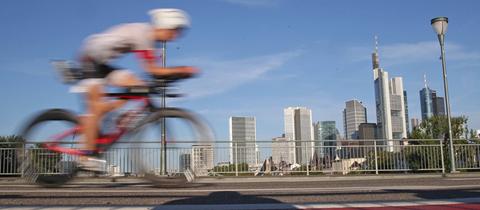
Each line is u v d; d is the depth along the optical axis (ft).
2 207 19.10
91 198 22.61
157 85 20.54
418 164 56.08
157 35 19.99
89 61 20.43
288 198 22.35
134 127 21.53
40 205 19.88
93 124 21.02
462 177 48.80
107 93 20.97
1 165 41.68
